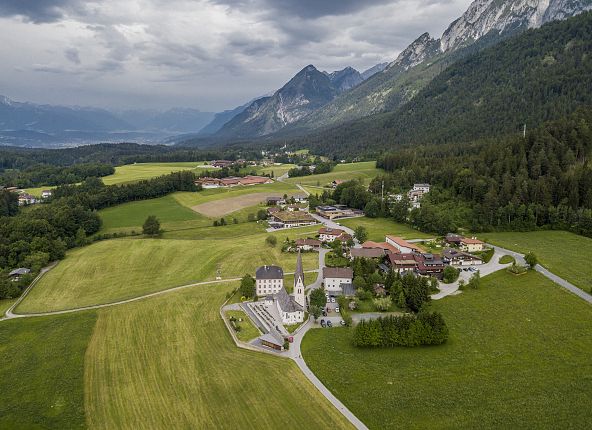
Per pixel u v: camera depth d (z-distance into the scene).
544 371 96.50
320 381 95.38
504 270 156.62
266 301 136.62
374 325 109.94
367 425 81.19
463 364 100.81
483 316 123.69
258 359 105.00
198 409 87.00
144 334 119.88
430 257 161.25
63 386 96.75
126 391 94.06
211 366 102.38
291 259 181.25
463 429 79.38
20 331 124.81
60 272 173.38
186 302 140.12
